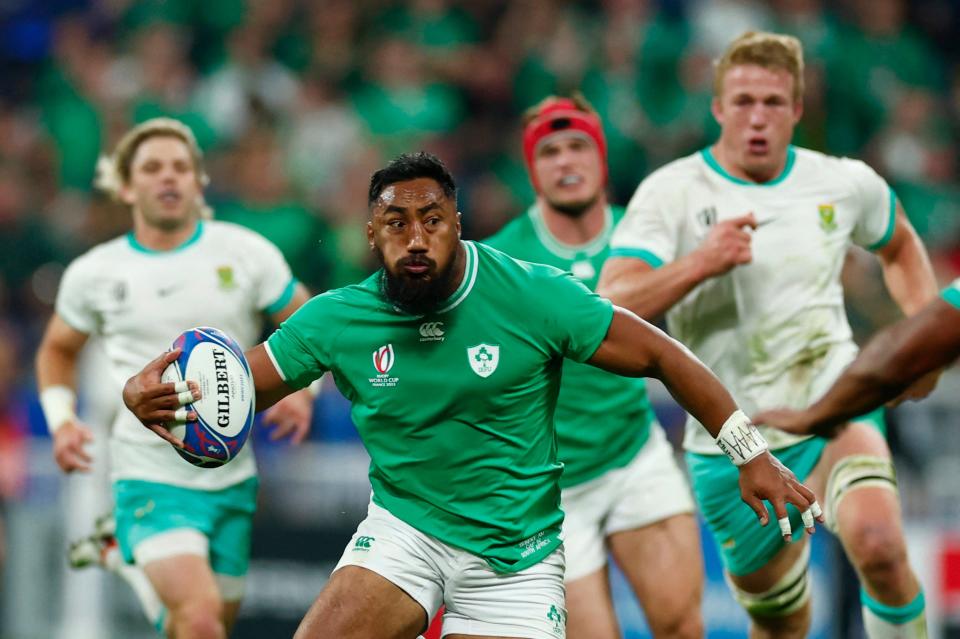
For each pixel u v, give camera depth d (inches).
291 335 642.2
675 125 1596.9
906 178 1612.9
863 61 1674.5
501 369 624.4
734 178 808.3
